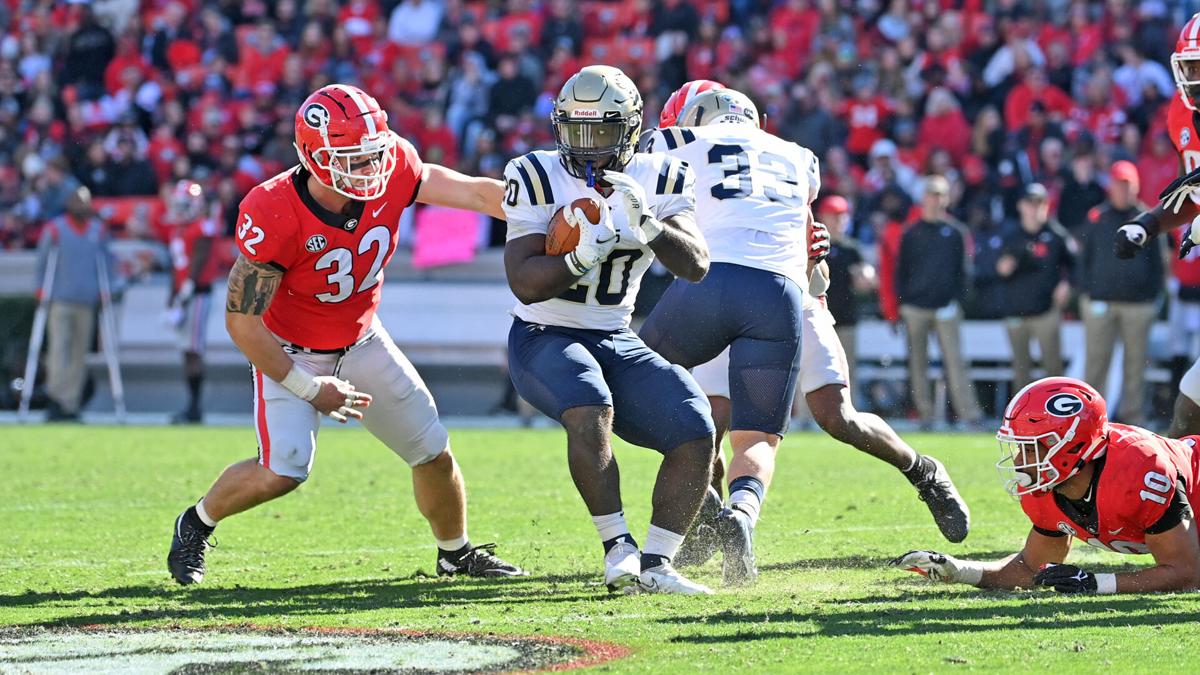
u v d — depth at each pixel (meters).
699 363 17.84
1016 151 46.75
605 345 16.52
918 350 41.41
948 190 42.94
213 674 12.30
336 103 16.02
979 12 54.47
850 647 13.02
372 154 16.08
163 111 58.09
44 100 58.69
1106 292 39.12
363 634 13.98
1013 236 40.91
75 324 46.69
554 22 57.31
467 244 49.78
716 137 18.22
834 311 40.69
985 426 41.47
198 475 30.27
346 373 17.45
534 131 51.69
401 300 49.41
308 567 18.95
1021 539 20.75
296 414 17.19
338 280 16.83
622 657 12.73
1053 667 12.19
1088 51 52.50
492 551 18.44
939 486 19.33
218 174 52.75
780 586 16.61
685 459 16.08
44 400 50.28
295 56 57.78
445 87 56.03
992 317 44.22
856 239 47.81
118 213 54.38
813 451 34.56
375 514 24.33
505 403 47.97
